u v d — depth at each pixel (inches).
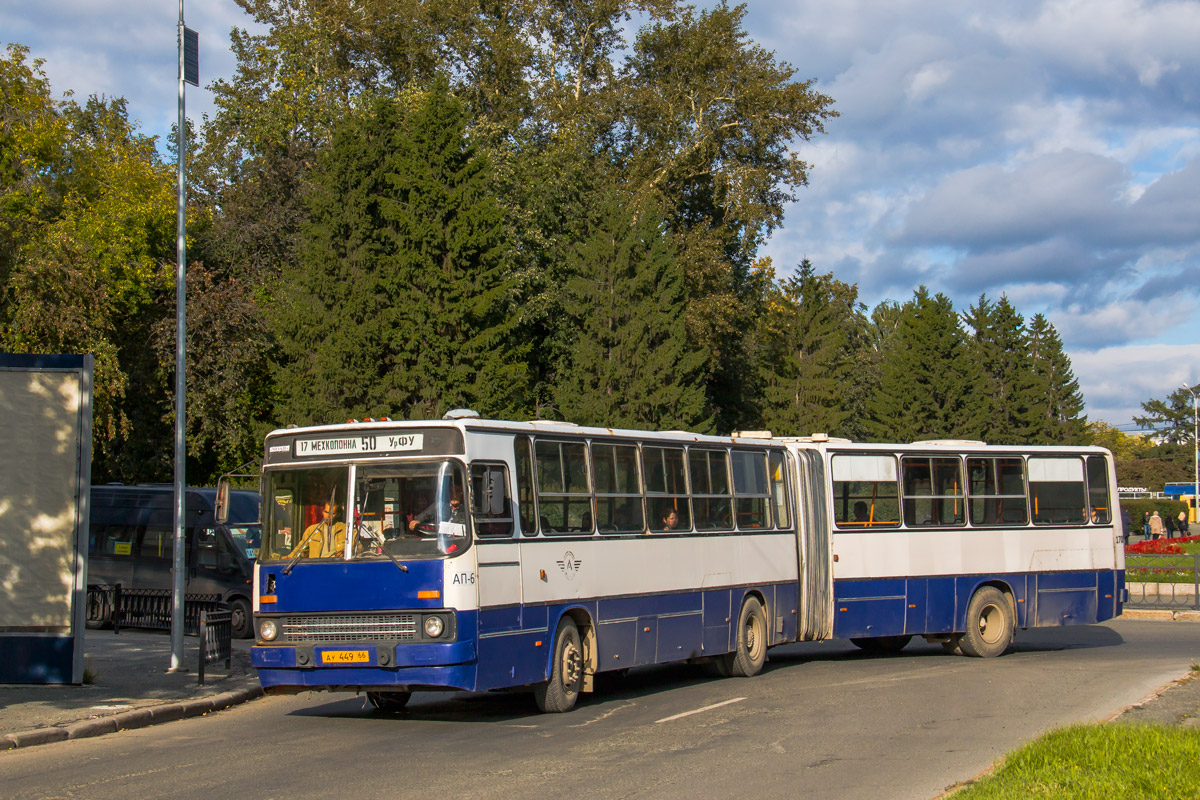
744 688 638.5
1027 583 831.7
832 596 764.0
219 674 693.9
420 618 488.4
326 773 397.7
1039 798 314.0
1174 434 5787.4
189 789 372.2
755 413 2431.1
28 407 628.4
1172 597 1216.2
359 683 488.1
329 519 511.8
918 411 2842.0
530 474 546.6
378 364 1432.1
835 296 3380.9
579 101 1991.9
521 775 390.9
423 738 478.3
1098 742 391.5
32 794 367.6
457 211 1432.1
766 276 2657.5
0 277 1235.2
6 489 625.6
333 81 1926.7
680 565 649.0
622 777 386.9
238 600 997.2
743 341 2423.7
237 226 1819.6
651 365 1775.3
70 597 626.5
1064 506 857.5
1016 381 3309.5
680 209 2188.7
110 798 359.6
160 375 1562.5
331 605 500.4
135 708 544.7
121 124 2383.1
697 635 657.6
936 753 430.3
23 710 538.6
